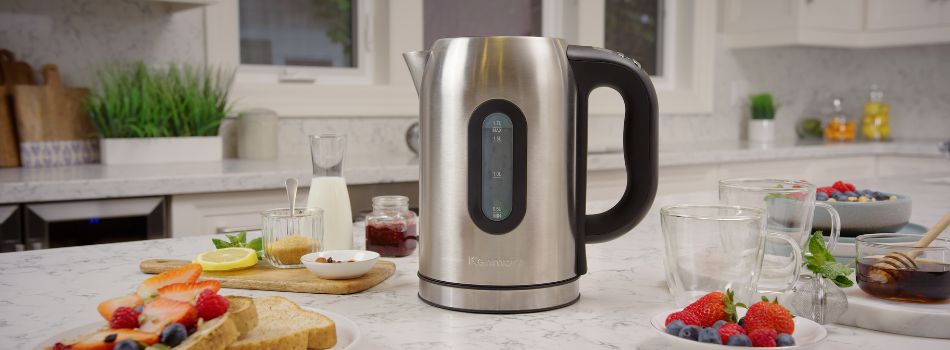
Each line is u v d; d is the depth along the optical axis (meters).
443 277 0.85
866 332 0.76
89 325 0.70
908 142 3.87
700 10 3.87
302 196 2.26
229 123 2.74
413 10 3.06
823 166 3.59
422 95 0.85
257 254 1.11
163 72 2.60
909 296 0.77
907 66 4.22
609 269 1.06
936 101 4.12
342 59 3.07
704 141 3.96
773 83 4.24
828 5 3.70
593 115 3.57
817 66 4.42
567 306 0.86
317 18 2.99
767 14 3.77
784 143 3.82
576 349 0.72
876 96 4.19
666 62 3.97
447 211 0.83
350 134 3.00
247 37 2.85
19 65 2.36
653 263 1.10
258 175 2.16
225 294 0.94
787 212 0.88
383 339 0.75
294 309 0.77
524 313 0.83
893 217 1.09
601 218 0.88
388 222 1.16
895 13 3.71
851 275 0.93
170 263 1.05
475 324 0.80
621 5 3.79
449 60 0.82
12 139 2.31
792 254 0.87
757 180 0.98
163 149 2.42
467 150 0.81
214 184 2.09
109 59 2.53
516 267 0.82
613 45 3.78
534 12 3.54
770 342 0.62
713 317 0.68
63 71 2.46
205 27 2.68
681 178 3.13
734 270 0.76
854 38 3.82
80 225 1.95
